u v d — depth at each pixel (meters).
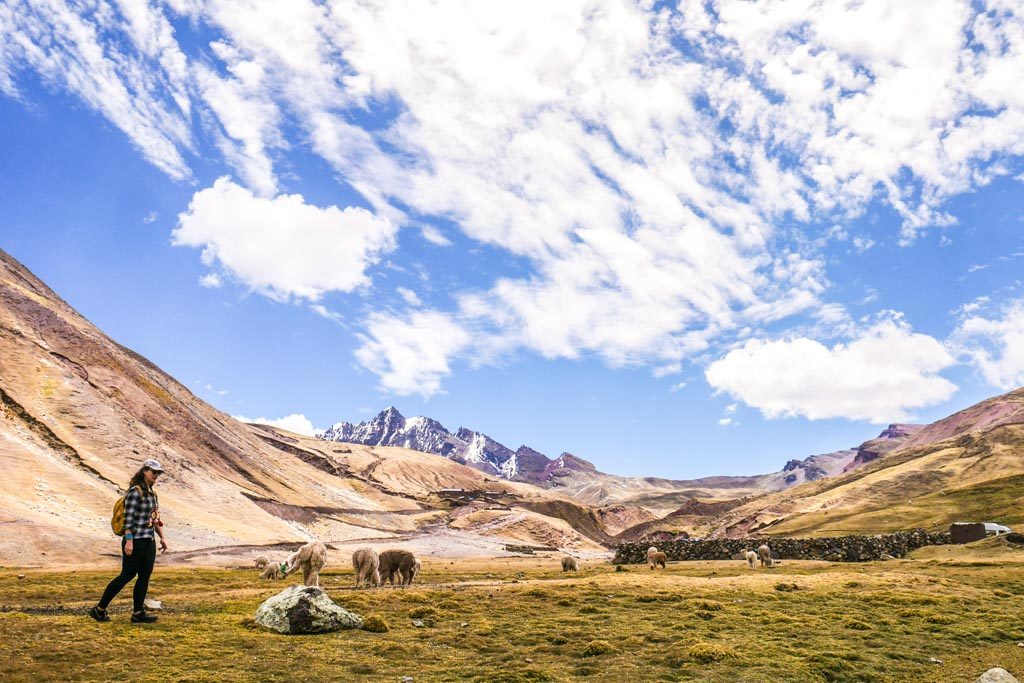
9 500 81.88
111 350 171.50
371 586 30.97
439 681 14.22
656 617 22.69
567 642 18.56
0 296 153.12
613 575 38.56
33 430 115.94
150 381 176.25
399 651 16.62
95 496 97.75
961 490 120.44
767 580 33.50
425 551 136.12
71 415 129.62
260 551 91.94
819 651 18.23
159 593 34.41
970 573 38.03
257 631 17.52
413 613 21.75
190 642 15.82
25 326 151.12
